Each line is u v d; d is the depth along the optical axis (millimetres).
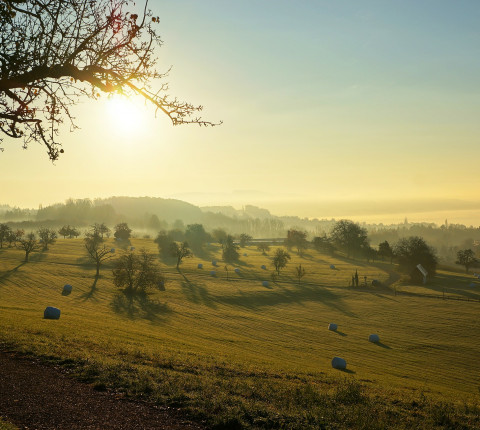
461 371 52219
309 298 105438
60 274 114938
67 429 8789
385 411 14922
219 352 35375
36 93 8000
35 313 51625
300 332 71625
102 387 12305
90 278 112250
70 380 12820
